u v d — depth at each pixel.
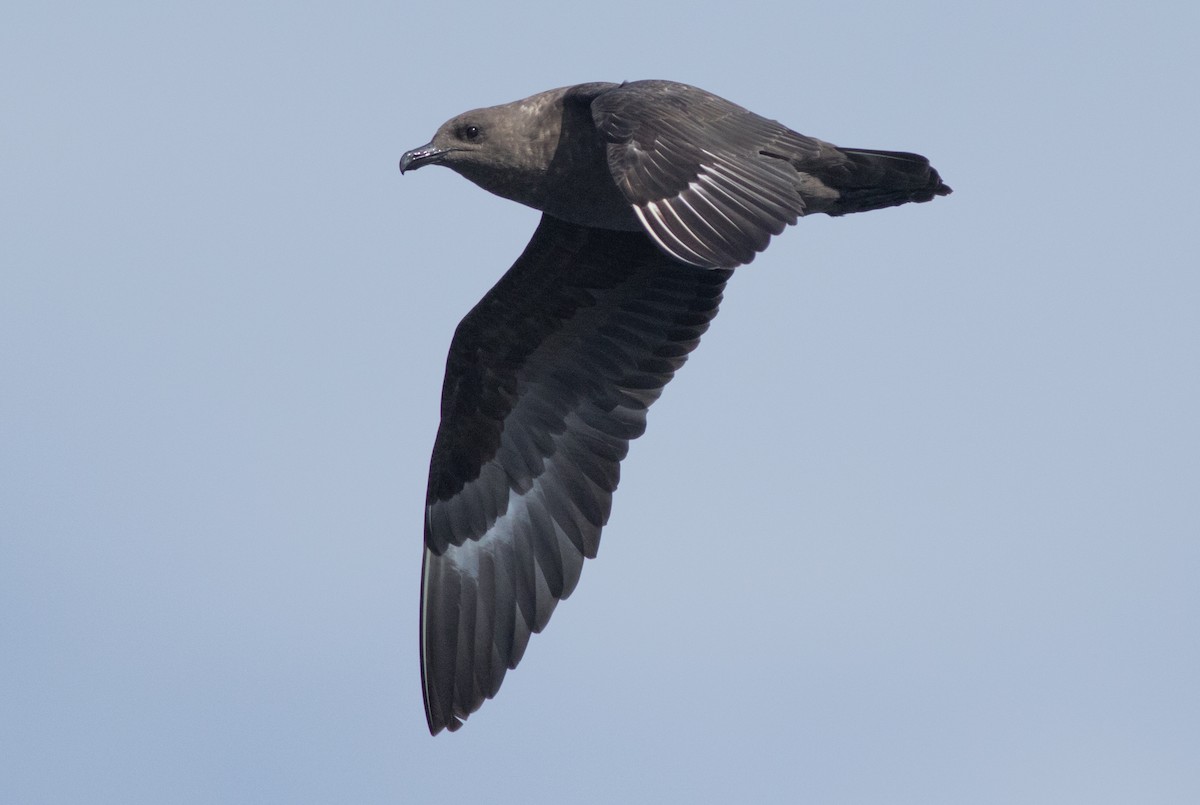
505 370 16.22
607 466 16.14
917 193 14.48
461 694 16.09
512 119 14.84
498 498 16.36
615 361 16.08
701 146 13.12
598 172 14.79
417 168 14.92
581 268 15.71
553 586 16.11
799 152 13.63
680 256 12.55
